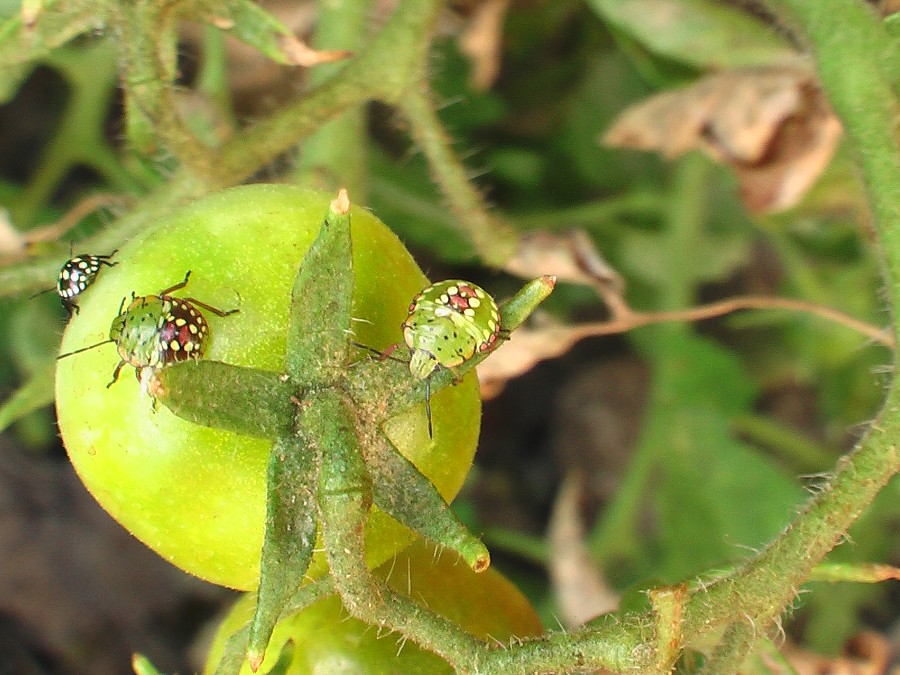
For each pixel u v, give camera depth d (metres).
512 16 0.30
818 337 0.31
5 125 0.36
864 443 0.16
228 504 0.16
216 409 0.15
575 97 0.32
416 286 0.17
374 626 0.17
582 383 0.36
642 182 0.32
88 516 0.33
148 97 0.18
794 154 0.23
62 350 0.16
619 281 0.22
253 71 0.30
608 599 0.27
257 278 0.16
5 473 0.32
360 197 0.21
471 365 0.15
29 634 0.32
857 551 0.28
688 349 0.29
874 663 0.21
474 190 0.21
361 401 0.15
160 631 0.33
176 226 0.16
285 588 0.15
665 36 0.25
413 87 0.20
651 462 0.28
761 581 0.16
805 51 0.20
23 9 0.17
